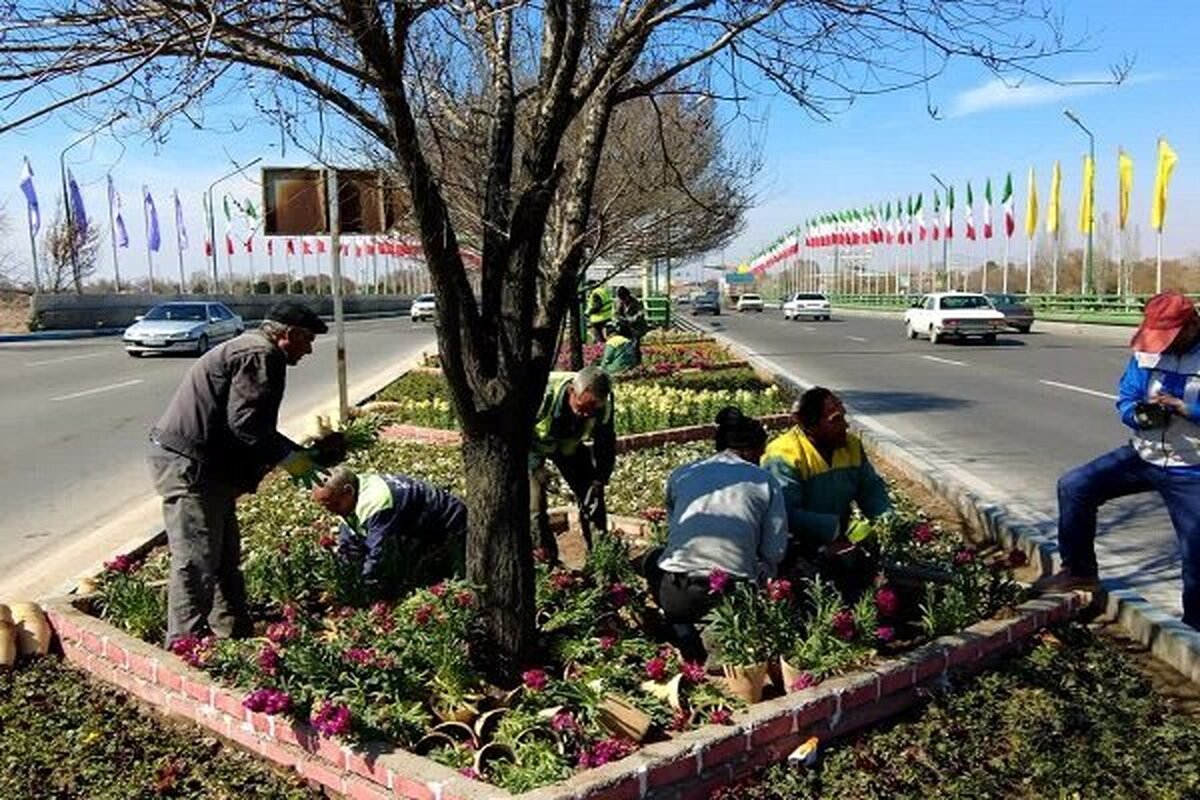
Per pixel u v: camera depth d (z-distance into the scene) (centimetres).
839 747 402
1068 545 548
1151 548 688
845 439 548
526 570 446
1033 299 4616
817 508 543
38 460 1138
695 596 463
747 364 2228
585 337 2173
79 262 4688
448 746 387
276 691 390
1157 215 3772
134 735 426
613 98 438
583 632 477
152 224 5488
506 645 443
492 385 430
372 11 341
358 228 862
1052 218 5006
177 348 2722
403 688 406
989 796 368
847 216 8469
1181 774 376
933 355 2608
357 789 368
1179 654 474
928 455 1084
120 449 1211
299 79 373
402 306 8069
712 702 407
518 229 426
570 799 331
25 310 4528
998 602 516
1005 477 966
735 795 367
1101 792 369
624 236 1255
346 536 573
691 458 1044
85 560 718
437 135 484
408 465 1021
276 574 556
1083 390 1697
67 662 504
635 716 378
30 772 397
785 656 423
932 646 451
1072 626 515
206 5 320
